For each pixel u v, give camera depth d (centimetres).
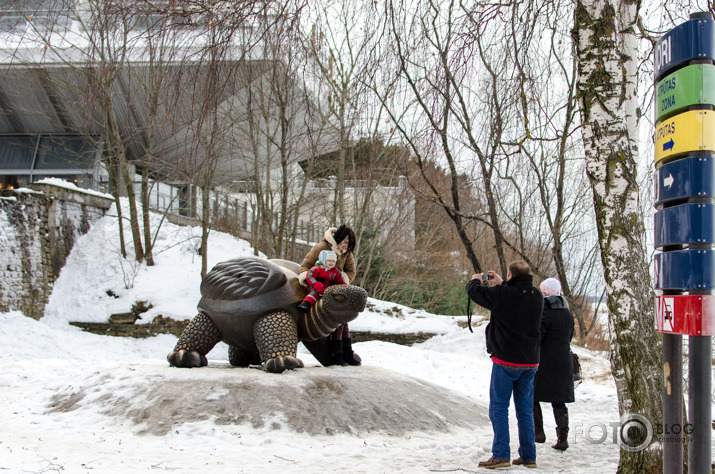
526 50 800
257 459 593
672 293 385
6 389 933
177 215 2845
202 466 554
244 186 3216
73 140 2711
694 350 360
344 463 586
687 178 371
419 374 1483
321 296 880
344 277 909
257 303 869
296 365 855
